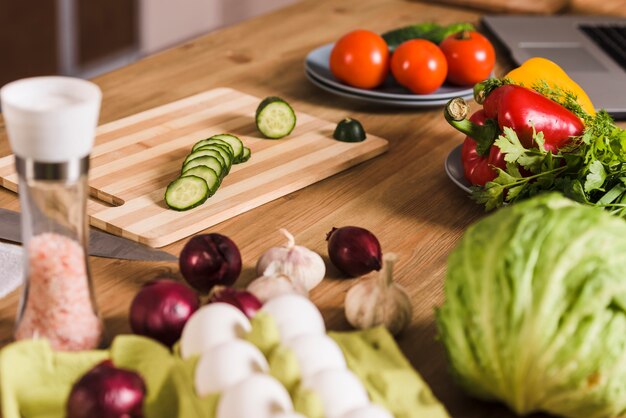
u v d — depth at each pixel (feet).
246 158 4.55
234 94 5.19
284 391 3.07
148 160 4.53
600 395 3.20
